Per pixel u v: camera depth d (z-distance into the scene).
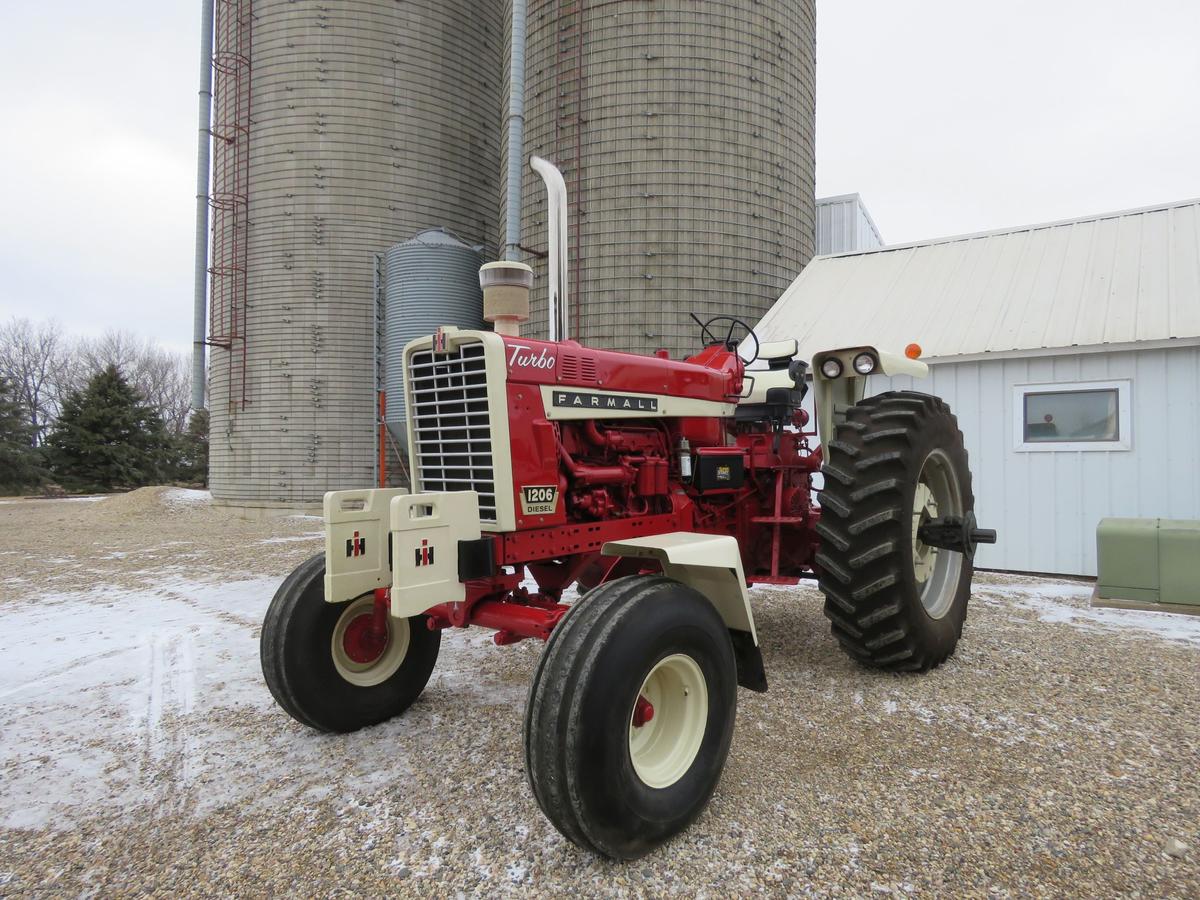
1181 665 3.80
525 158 12.76
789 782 2.53
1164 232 7.26
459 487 2.82
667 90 11.66
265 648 2.90
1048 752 2.76
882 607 3.39
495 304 2.97
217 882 2.03
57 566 7.82
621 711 2.03
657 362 3.36
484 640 4.42
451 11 15.42
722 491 3.69
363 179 14.53
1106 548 5.30
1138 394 6.02
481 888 1.98
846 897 1.91
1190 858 2.07
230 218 15.01
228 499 15.02
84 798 2.53
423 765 2.73
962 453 4.14
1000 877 1.99
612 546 2.54
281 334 14.44
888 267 8.60
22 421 28.12
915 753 2.76
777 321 8.23
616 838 2.00
